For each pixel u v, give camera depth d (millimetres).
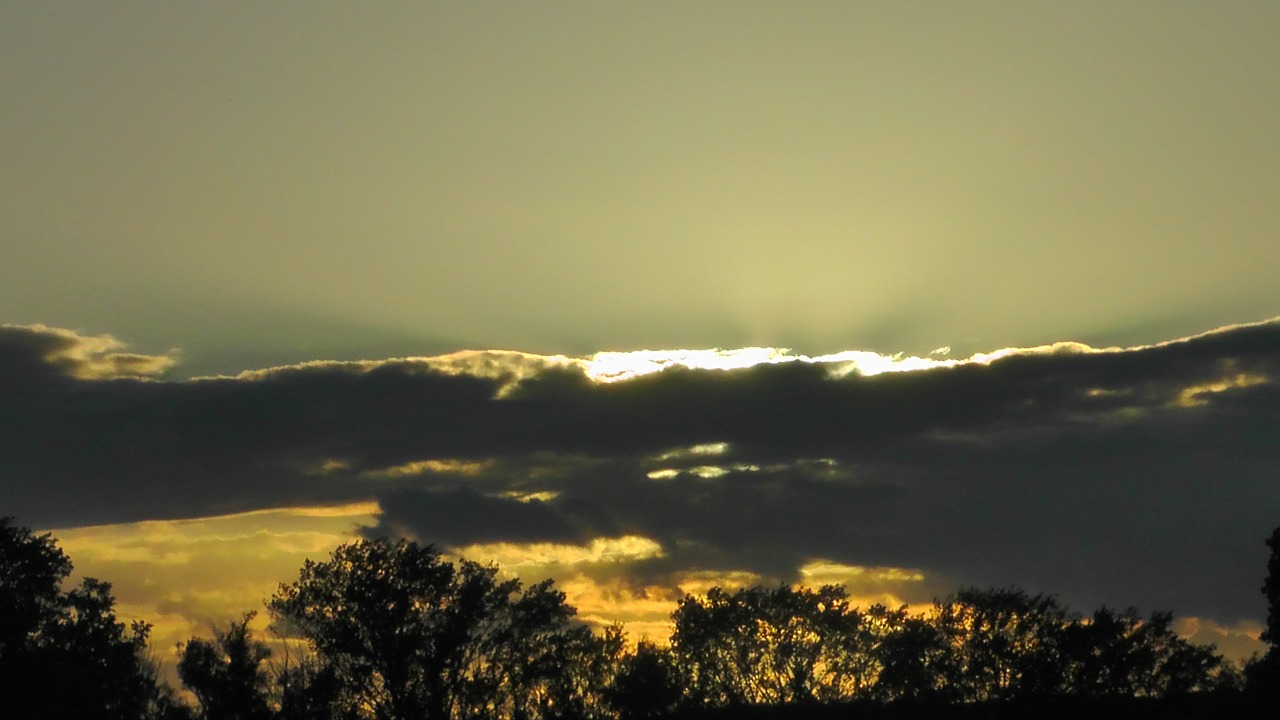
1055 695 60938
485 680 65062
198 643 53125
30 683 44219
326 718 55062
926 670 65375
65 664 45781
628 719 66688
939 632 66875
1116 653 60625
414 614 64812
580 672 68812
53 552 48625
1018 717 60469
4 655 44906
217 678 52250
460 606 64875
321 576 65062
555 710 65562
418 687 63562
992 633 64688
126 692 49156
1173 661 61094
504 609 66875
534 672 65688
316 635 63469
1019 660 62688
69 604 49188
